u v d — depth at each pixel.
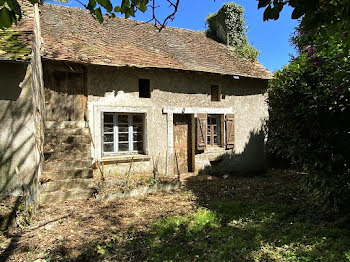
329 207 4.81
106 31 9.45
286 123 5.27
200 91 9.49
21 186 5.00
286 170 10.48
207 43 11.70
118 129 8.30
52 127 7.43
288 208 5.52
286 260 3.54
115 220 5.11
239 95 10.38
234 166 10.27
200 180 8.62
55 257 3.81
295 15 1.88
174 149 9.29
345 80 3.92
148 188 7.08
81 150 7.20
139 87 8.74
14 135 4.98
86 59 7.21
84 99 7.71
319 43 4.31
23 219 4.74
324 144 4.58
